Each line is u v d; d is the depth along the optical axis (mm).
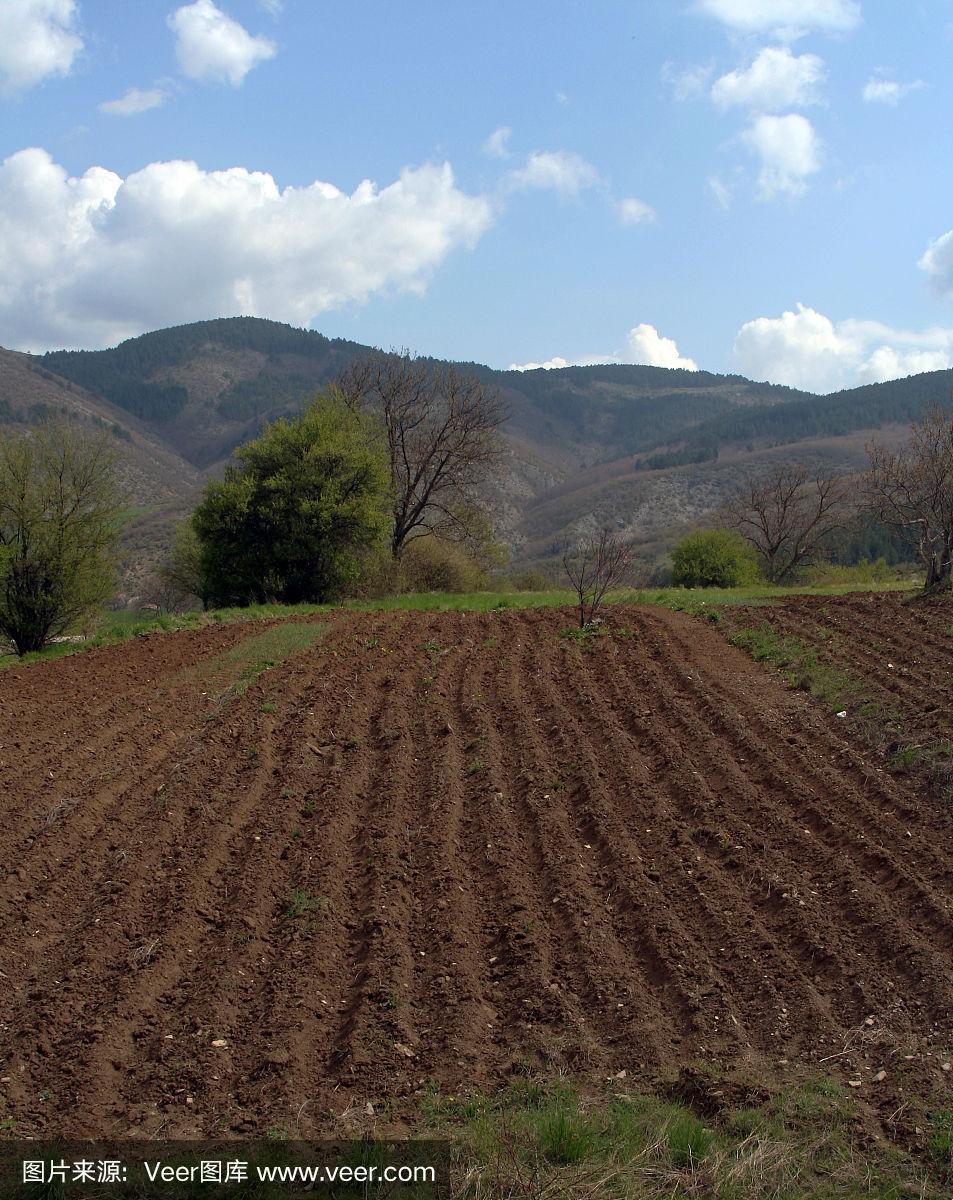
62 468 23219
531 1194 4289
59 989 6266
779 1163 4418
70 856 8359
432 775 10539
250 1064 5562
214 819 9156
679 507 159875
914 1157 4496
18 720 13016
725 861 8172
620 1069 5438
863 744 10758
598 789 9805
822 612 19719
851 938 6738
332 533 31562
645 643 17719
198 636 20391
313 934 7004
